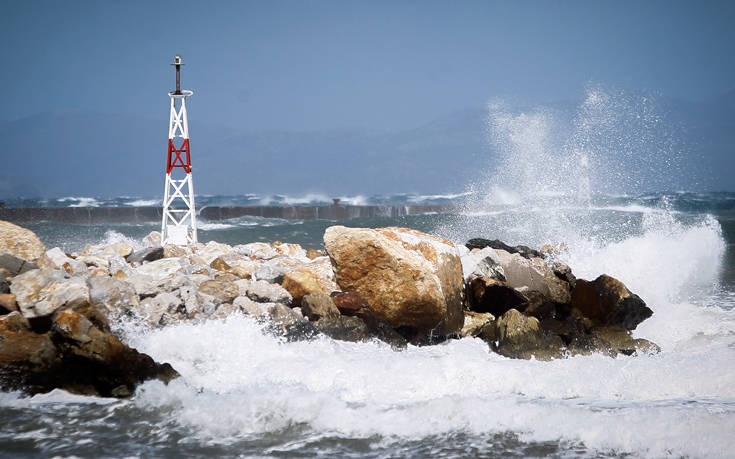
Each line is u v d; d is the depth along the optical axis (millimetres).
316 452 4117
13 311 5867
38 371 5266
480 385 5320
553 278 8586
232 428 4523
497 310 8055
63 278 6449
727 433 4129
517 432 4352
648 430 4242
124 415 4789
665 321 7789
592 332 7402
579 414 4547
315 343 6355
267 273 8156
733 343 6805
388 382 5355
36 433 4449
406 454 4070
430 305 7250
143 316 6652
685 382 5332
